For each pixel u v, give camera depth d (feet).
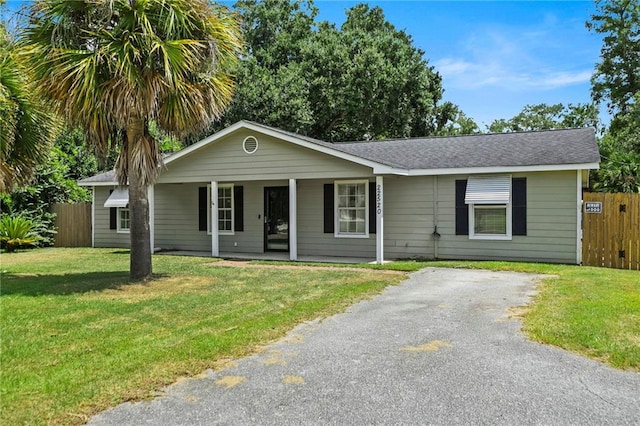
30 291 25.26
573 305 20.68
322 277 30.50
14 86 28.91
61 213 59.21
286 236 47.39
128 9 24.48
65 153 68.80
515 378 12.65
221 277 30.48
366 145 50.85
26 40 25.45
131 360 13.87
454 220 40.50
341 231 44.86
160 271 33.50
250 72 83.61
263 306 21.49
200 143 43.16
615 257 35.24
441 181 40.88
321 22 98.63
